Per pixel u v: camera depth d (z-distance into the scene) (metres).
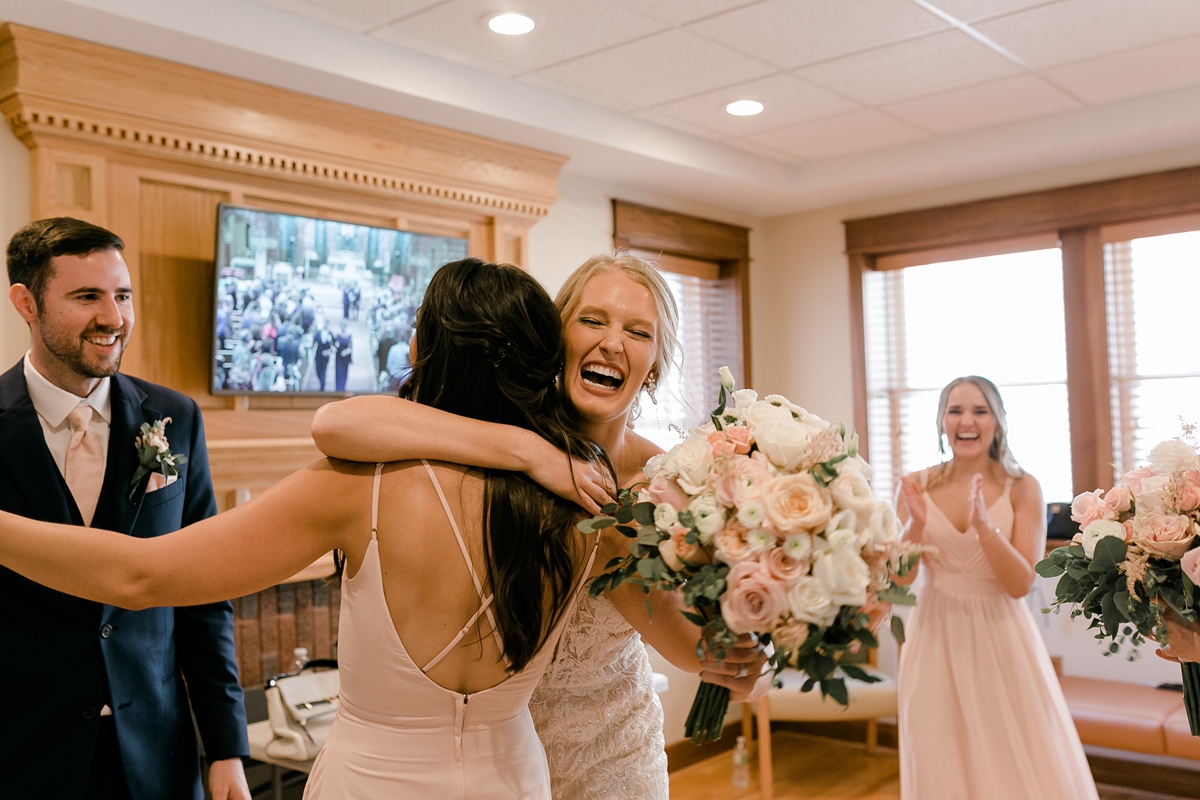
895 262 5.07
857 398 5.13
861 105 3.90
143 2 2.59
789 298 5.43
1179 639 1.83
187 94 2.93
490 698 1.21
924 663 3.06
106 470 1.77
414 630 1.17
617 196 4.61
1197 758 3.37
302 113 3.21
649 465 1.28
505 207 3.89
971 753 2.93
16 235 1.73
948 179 4.65
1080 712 3.66
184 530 1.17
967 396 3.14
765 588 1.07
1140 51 3.35
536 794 1.25
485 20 2.98
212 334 3.00
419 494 1.16
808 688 1.11
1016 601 3.03
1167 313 4.23
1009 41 3.24
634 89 3.66
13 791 1.63
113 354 1.75
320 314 3.26
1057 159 4.30
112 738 1.72
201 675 1.91
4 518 1.18
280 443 3.12
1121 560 1.87
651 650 4.45
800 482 1.11
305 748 2.61
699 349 5.22
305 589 3.28
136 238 2.92
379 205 3.54
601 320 1.53
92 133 2.74
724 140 4.39
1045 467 4.56
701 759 4.64
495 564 1.16
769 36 3.15
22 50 2.60
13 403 1.72
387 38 3.12
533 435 1.22
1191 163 4.09
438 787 1.17
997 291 4.75
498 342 1.22
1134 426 4.31
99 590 1.14
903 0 2.89
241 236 3.05
